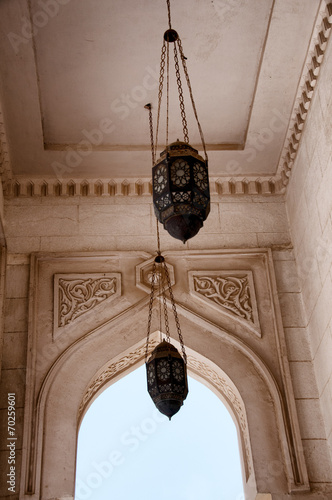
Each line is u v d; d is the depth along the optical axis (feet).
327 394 24.39
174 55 25.61
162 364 21.98
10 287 27.14
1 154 27.78
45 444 24.03
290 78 26.22
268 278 27.86
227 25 24.72
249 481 24.71
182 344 24.26
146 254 28.17
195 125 28.43
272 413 25.14
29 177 29.37
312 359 26.13
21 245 28.22
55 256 27.91
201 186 19.39
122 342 26.35
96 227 28.91
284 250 28.68
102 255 28.07
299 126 27.12
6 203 29.09
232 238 28.91
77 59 25.46
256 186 29.96
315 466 23.95
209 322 26.76
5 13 23.17
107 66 25.85
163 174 19.51
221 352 26.40
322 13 23.67
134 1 23.59
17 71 25.13
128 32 24.67
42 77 25.98
